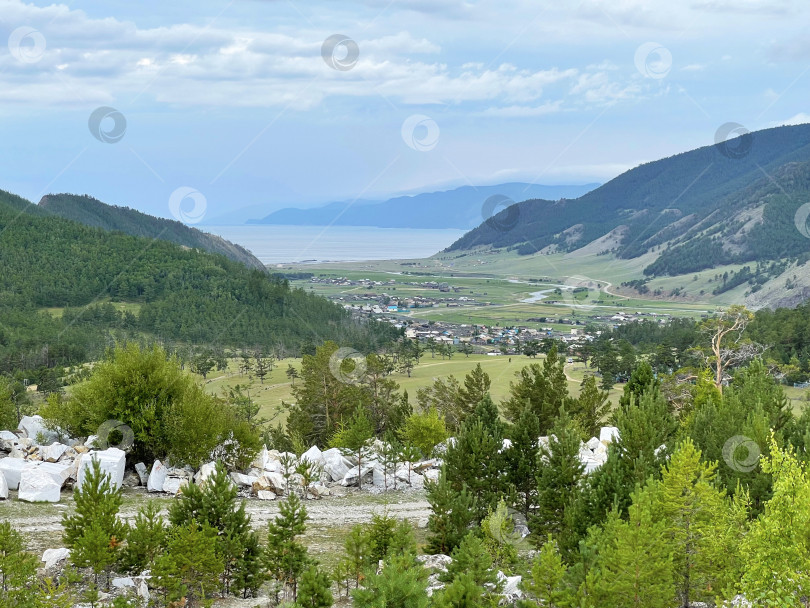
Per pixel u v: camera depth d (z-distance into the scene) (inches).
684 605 1034.1
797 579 861.8
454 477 1541.6
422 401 3511.3
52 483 1412.4
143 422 1622.8
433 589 1024.2
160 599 986.1
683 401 3097.9
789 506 888.9
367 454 1863.9
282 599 1050.1
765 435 1437.0
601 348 6545.3
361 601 910.4
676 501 1035.3
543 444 1665.8
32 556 1018.7
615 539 956.6
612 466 1250.6
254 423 3521.2
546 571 912.9
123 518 1323.8
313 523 1469.0
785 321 5792.3
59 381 5506.9
